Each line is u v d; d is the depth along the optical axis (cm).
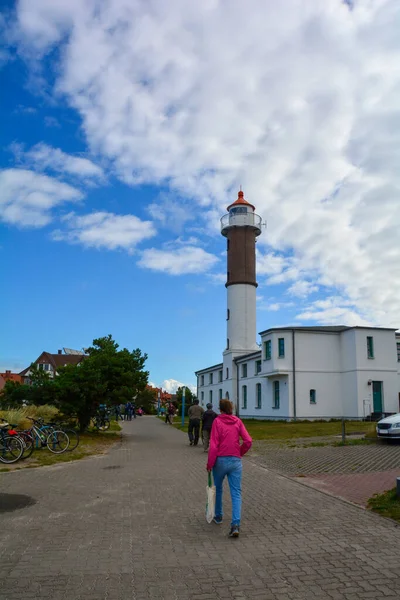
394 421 1577
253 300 4522
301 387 3456
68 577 488
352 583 470
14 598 438
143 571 504
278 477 1080
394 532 634
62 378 2134
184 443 1970
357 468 1164
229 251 4634
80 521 704
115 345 2348
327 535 625
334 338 3556
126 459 1420
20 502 830
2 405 2253
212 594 447
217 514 688
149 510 771
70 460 1375
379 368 3344
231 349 4469
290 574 493
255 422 3547
